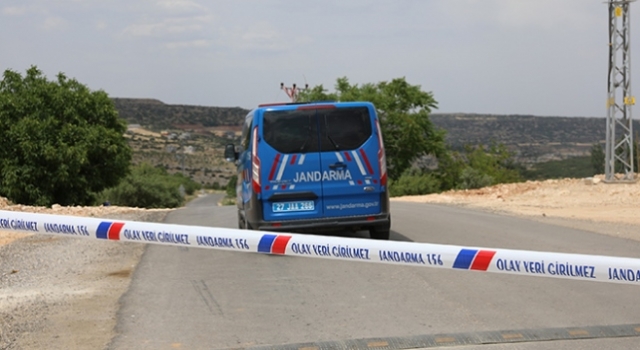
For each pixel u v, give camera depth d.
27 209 20.80
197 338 6.07
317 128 10.50
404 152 59.97
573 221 14.95
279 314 6.88
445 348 5.67
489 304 7.10
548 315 6.62
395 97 59.75
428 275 8.59
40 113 37.12
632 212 16.92
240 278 8.71
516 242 11.54
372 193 10.59
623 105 25.17
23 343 5.95
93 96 39.69
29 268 9.64
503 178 58.22
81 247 11.52
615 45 25.02
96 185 39.44
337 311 6.95
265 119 10.45
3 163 35.97
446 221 15.05
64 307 7.22
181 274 9.05
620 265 5.04
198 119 183.88
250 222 10.76
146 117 180.50
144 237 5.88
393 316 6.70
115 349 5.77
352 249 5.50
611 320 6.42
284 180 10.42
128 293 7.90
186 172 142.00
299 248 5.58
